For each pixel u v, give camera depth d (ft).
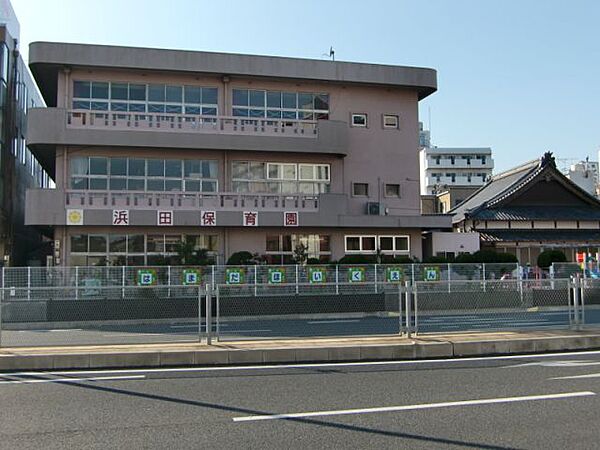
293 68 91.50
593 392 25.62
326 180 94.27
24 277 61.46
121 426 20.57
